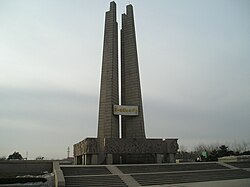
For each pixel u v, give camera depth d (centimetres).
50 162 3656
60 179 2577
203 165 4309
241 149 9206
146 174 3412
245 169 4175
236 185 2747
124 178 3138
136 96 5494
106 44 5731
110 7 6056
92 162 4634
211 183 2989
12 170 3497
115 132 5247
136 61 5725
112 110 5216
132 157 5081
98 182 2911
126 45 5931
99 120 5262
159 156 5075
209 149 9888
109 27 5856
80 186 2739
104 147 4731
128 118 5434
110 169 3628
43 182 2530
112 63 5519
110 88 5334
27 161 3578
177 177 3356
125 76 5734
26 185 2375
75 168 3509
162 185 2862
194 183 3028
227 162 4778
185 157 9912
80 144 5228
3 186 2311
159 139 5150
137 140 4975
